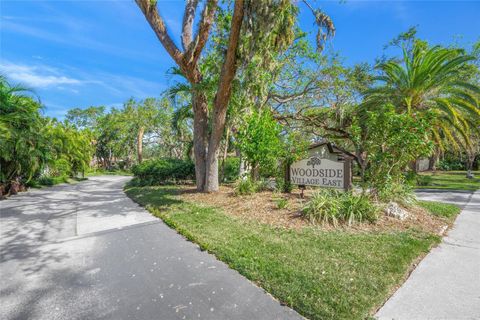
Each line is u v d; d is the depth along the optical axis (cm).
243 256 371
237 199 744
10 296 291
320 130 1688
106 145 4106
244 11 700
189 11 838
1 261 385
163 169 1264
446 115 1222
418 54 1289
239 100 928
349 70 1288
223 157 1182
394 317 242
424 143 552
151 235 487
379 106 1303
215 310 259
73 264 372
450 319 239
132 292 296
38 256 402
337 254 374
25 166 1185
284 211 598
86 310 264
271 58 955
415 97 1311
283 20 847
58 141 1909
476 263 355
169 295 288
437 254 386
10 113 1127
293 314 251
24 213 712
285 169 803
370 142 613
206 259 376
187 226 517
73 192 1201
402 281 307
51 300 282
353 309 251
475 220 582
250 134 830
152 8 784
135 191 1075
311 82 1271
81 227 557
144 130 3459
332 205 530
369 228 488
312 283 296
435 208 678
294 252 381
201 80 895
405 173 970
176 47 814
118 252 412
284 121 1479
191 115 1157
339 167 666
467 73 1495
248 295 283
